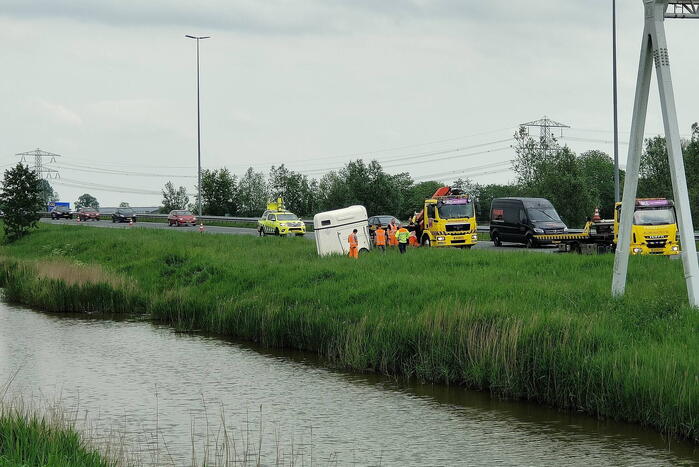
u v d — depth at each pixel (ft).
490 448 61.26
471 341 79.61
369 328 91.71
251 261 155.02
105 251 202.18
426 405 73.82
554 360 71.20
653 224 149.18
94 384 84.84
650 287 95.76
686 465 55.93
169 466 57.62
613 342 72.23
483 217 393.70
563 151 275.39
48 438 52.47
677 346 69.05
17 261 193.67
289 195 406.21
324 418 70.74
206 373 89.81
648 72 87.45
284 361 95.71
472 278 110.42
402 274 118.52
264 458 59.72
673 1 84.33
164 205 459.73
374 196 335.47
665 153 293.43
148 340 111.45
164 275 158.30
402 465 58.08
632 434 62.80
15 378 88.02
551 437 63.05
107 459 52.90
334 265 133.69
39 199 272.92
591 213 258.16
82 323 127.75
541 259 126.72
